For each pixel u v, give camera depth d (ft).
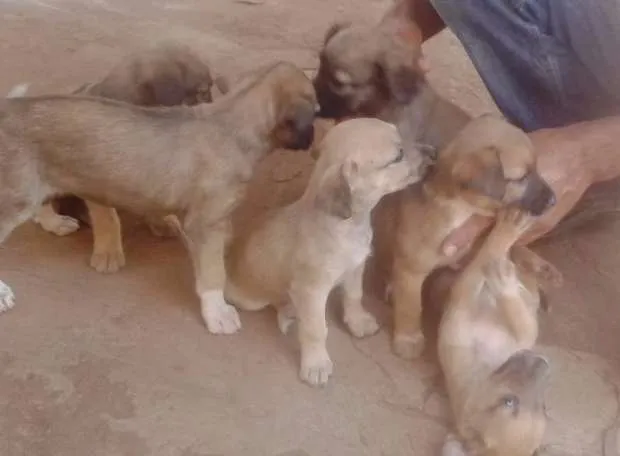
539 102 4.86
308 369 4.08
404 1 5.00
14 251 4.66
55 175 4.15
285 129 4.17
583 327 4.40
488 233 4.01
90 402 3.99
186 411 3.97
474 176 3.79
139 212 4.28
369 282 4.58
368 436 3.91
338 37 4.57
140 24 6.47
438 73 6.07
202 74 4.63
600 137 4.19
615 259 4.75
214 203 4.14
